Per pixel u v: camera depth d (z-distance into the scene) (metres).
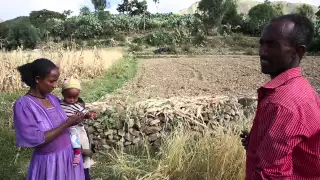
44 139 2.94
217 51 35.53
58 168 3.13
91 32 50.50
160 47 38.38
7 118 7.09
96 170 5.11
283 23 1.99
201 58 28.38
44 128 3.01
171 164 4.54
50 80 3.06
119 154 5.45
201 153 4.59
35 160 3.14
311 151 1.88
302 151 1.89
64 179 3.17
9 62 11.61
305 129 1.81
